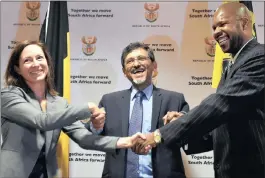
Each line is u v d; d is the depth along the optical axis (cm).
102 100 234
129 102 226
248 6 267
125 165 214
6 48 306
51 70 190
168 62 299
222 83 188
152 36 301
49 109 177
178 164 214
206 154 290
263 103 168
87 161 297
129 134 218
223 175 177
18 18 309
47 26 283
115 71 302
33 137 164
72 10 305
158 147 210
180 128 181
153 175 207
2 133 168
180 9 301
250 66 169
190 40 299
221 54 270
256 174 165
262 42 293
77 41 304
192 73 297
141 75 226
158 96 225
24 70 174
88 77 302
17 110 163
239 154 170
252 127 168
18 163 157
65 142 278
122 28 303
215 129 187
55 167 172
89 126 215
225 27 181
